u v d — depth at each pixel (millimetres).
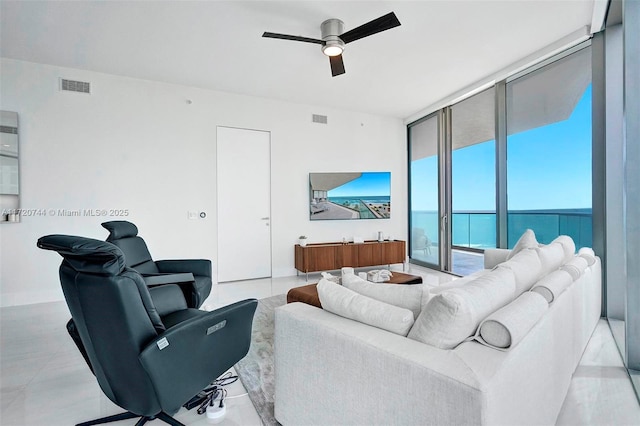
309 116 5391
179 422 1643
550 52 3410
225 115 4785
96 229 4055
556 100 3521
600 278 2975
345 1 2699
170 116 4449
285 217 5242
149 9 2779
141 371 1369
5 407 1815
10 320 3199
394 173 6066
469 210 4930
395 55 3617
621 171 2947
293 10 2822
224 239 4820
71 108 3932
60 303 3771
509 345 1079
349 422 1244
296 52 3551
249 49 3486
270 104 5094
